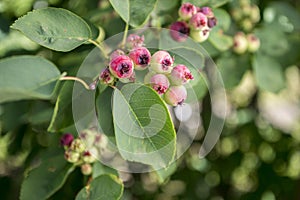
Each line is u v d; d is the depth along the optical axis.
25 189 0.32
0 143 0.44
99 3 0.38
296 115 0.60
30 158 0.40
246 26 0.41
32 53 0.38
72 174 0.37
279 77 0.41
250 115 0.52
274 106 0.62
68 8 0.39
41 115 0.36
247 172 0.54
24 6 0.39
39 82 0.25
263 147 0.53
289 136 0.54
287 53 0.43
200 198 0.51
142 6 0.29
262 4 0.44
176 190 0.51
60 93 0.29
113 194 0.29
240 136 0.53
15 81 0.25
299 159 0.55
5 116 0.38
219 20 0.35
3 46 0.37
